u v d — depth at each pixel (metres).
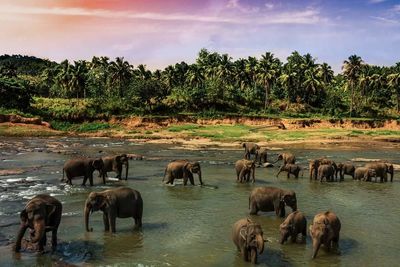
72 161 24.94
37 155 41.66
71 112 83.12
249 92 106.25
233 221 18.05
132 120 82.75
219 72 104.75
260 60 102.25
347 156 46.75
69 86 91.75
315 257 13.72
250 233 13.09
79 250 14.12
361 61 96.19
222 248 14.60
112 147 53.56
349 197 23.73
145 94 89.62
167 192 24.03
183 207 20.50
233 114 88.00
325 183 28.30
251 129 76.50
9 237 15.18
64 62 92.38
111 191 16.11
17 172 29.53
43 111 82.81
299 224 15.20
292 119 84.44
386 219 18.97
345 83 112.88
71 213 18.73
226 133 71.06
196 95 96.19
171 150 50.44
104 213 16.16
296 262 13.31
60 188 24.14
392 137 67.19
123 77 98.62
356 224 18.08
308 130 77.50
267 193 18.70
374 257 13.99
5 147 49.50
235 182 27.70
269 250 14.37
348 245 15.21
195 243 15.12
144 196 22.89
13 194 22.22
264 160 37.62
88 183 25.95
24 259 13.13
